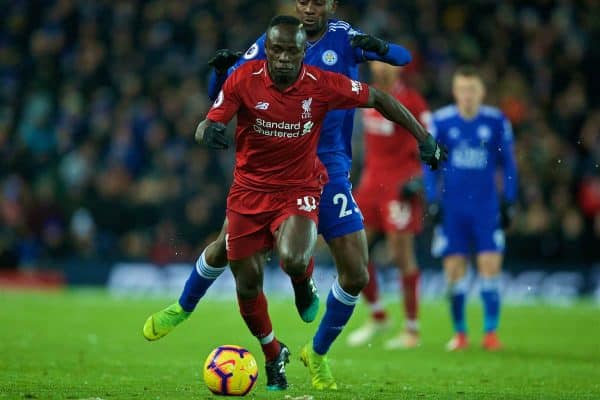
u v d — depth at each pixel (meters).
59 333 35.69
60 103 68.44
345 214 22.27
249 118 20.55
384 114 21.64
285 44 19.75
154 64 69.12
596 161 62.09
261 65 20.52
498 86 68.00
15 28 73.31
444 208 35.22
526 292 56.41
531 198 58.09
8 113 68.38
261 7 71.44
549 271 56.72
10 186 59.84
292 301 51.50
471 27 74.00
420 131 21.78
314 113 20.69
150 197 59.03
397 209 35.56
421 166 37.12
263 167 20.92
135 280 57.69
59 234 58.84
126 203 59.25
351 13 70.81
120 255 58.69
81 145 65.19
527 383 24.72
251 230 21.09
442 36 72.75
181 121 64.06
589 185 58.75
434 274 56.22
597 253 56.94
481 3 74.56
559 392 23.00
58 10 72.38
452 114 35.03
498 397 21.97
